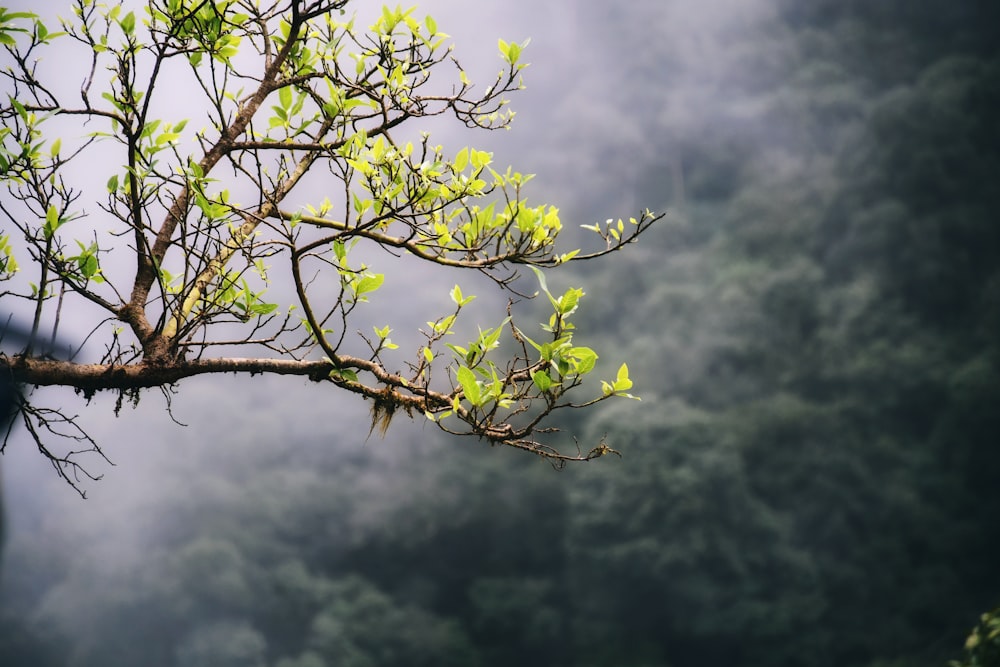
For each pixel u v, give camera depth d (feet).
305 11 10.03
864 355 131.75
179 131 9.62
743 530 113.50
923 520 116.78
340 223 9.49
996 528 117.50
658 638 112.68
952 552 115.65
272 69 10.15
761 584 112.06
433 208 9.70
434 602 117.91
